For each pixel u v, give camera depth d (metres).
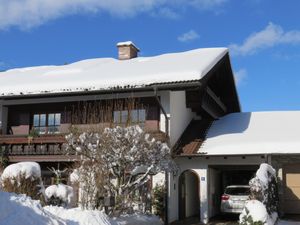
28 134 21.67
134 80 20.34
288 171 22.66
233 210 20.75
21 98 22.61
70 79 22.25
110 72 22.91
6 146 21.80
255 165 20.50
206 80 20.47
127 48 29.05
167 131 20.20
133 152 15.55
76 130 16.62
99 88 20.59
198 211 23.98
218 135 21.72
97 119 19.84
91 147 15.58
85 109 20.78
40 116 22.80
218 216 22.00
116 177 15.94
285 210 22.39
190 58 23.69
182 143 21.11
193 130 22.75
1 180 14.37
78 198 15.66
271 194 18.47
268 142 20.11
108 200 14.51
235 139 20.89
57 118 22.48
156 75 20.27
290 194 22.48
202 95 22.95
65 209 13.05
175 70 20.42
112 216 14.94
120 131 15.63
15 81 23.88
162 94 20.72
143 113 20.97
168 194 19.62
